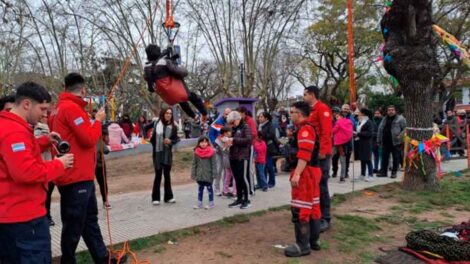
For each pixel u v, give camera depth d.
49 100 3.25
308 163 4.88
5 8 13.68
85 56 28.11
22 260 3.08
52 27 23.80
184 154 15.80
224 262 4.77
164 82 4.64
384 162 10.47
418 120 8.70
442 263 4.57
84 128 3.96
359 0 25.84
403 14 8.44
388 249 5.20
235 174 7.25
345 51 29.19
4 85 21.33
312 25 28.39
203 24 24.48
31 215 3.11
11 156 2.95
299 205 4.91
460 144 14.63
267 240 5.54
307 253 4.95
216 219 6.46
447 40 8.68
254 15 23.38
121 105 34.81
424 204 7.57
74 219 4.06
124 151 16.67
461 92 42.34
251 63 23.81
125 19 22.92
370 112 10.02
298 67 39.66
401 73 8.65
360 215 6.80
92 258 4.75
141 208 7.41
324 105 5.54
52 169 3.17
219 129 8.70
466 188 8.89
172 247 5.31
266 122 9.24
